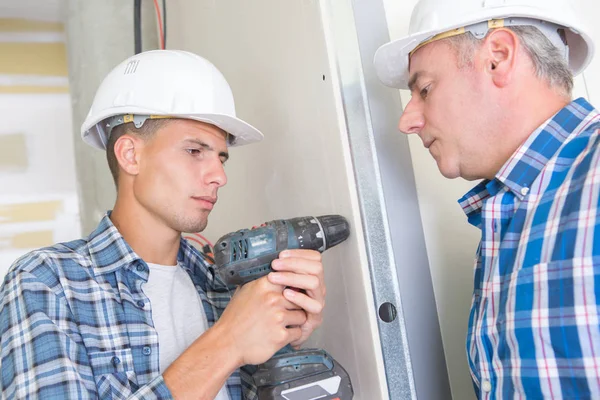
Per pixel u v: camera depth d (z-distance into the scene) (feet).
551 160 3.01
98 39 8.43
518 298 2.86
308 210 4.52
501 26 3.27
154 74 4.05
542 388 2.69
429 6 3.53
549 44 3.26
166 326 3.97
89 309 3.57
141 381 3.52
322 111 4.16
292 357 3.70
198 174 4.00
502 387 2.97
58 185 8.60
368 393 3.88
